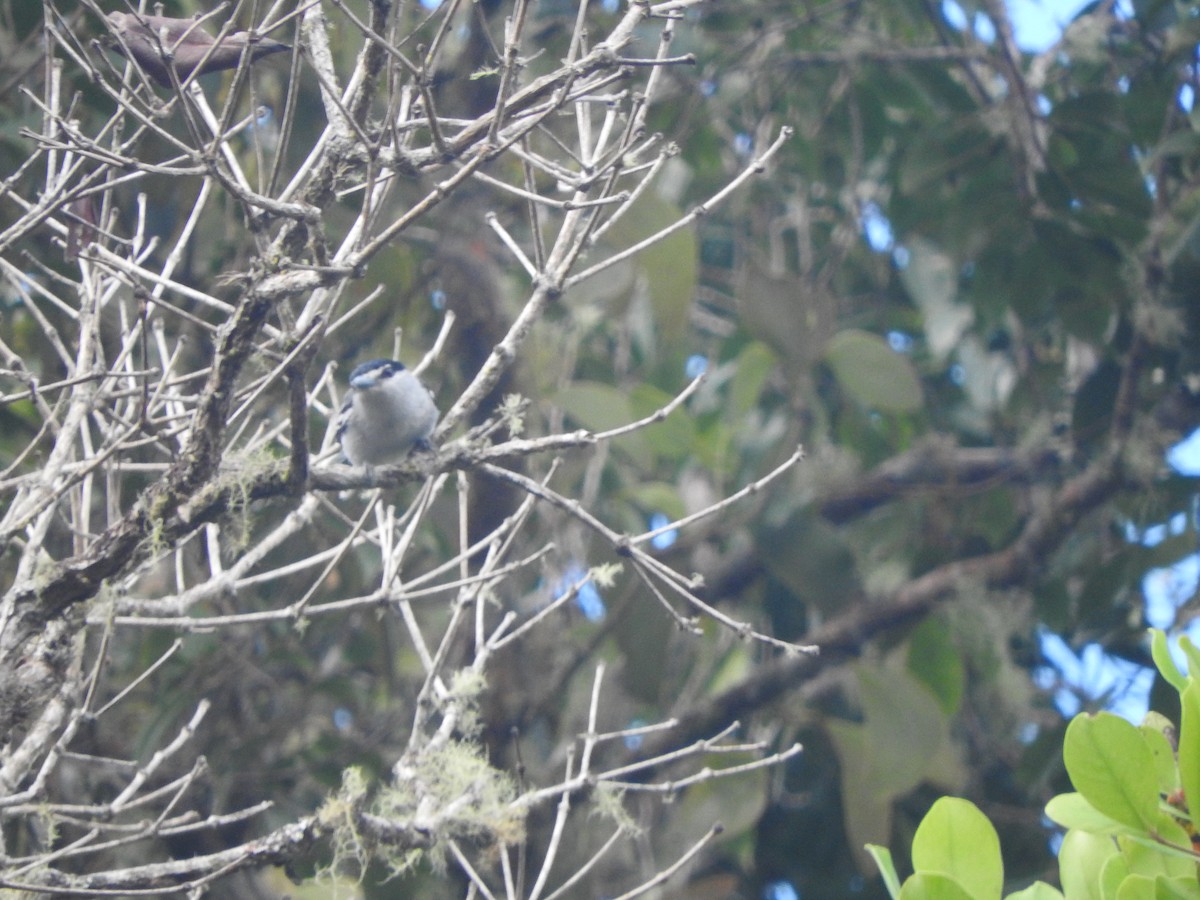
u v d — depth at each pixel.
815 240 16.31
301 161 10.58
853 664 12.30
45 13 6.24
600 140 6.77
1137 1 12.67
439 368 13.14
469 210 12.66
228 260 11.35
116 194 10.29
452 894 10.34
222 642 11.23
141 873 5.67
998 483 13.76
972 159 13.07
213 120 6.87
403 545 6.98
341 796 5.82
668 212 11.08
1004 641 13.09
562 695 12.45
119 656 11.73
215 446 6.02
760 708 12.97
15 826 8.91
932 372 16.05
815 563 12.17
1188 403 13.74
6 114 10.02
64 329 10.45
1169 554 12.23
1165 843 4.84
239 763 11.50
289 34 9.60
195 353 11.20
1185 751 4.91
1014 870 13.03
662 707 13.18
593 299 12.43
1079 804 5.11
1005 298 13.44
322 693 12.18
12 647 5.82
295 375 5.85
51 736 6.50
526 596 13.55
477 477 11.95
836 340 12.18
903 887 4.85
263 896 10.95
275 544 7.30
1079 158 12.60
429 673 6.72
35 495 6.48
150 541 6.00
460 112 11.59
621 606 12.22
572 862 11.48
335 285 5.97
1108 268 12.87
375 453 8.70
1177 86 12.56
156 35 5.59
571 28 12.29
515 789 7.36
